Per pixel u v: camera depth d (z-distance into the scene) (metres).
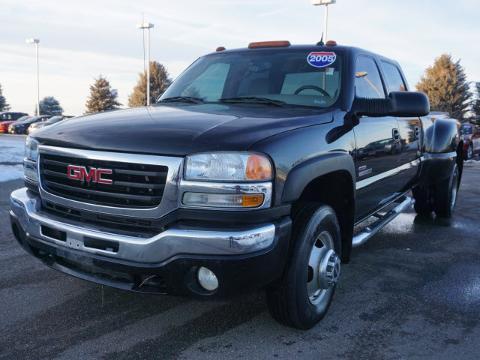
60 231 2.99
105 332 3.21
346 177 3.60
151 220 2.73
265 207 2.70
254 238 2.64
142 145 2.76
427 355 3.03
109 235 2.79
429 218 6.92
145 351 2.98
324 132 3.29
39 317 3.40
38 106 55.56
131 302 3.67
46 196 3.14
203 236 2.62
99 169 2.84
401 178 5.07
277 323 3.36
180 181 2.66
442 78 60.38
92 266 2.88
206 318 3.43
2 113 46.72
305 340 3.17
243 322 3.38
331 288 3.47
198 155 2.65
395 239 5.74
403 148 4.86
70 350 2.97
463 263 4.84
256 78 4.12
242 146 2.68
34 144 3.33
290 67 4.13
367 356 2.99
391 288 4.12
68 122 3.38
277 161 2.76
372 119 4.11
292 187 2.84
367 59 4.50
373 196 4.31
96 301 3.67
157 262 2.70
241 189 2.63
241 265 2.63
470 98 61.84
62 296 3.75
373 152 4.02
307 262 3.10
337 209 3.74
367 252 5.18
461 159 7.13
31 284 3.98
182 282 2.72
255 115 3.29
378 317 3.54
